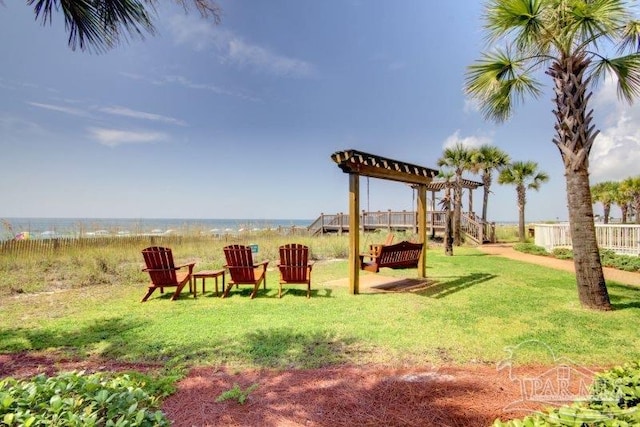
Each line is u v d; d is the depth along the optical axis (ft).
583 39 16.93
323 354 11.58
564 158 17.89
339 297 20.27
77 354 11.87
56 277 26.81
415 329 14.07
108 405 5.63
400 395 8.77
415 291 21.88
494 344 12.37
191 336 13.44
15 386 5.72
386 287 23.36
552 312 16.46
